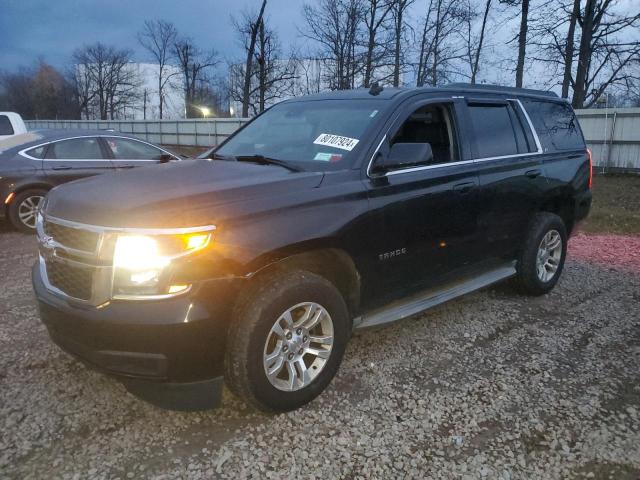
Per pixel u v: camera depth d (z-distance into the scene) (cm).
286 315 295
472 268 436
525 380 351
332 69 2864
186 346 262
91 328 262
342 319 322
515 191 454
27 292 511
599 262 658
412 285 381
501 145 457
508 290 528
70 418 298
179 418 301
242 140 430
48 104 7138
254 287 289
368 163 347
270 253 282
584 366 372
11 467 257
